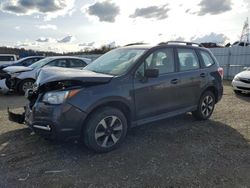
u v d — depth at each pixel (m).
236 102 8.29
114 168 3.57
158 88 4.66
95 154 4.01
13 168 3.54
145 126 5.41
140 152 4.10
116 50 5.33
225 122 5.86
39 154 3.98
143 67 4.50
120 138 4.21
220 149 4.27
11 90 9.83
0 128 5.16
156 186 3.14
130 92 4.24
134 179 3.29
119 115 4.15
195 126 5.48
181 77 5.13
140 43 5.48
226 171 3.54
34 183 3.18
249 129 5.36
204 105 5.87
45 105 3.77
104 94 3.92
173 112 5.08
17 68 9.98
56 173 3.43
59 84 3.80
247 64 16.27
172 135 4.89
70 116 3.68
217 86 6.05
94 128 3.89
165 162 3.77
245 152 4.17
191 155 4.02
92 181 3.24
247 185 3.20
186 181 3.26
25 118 4.28
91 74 4.05
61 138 3.71
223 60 17.75
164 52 4.97
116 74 4.33
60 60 10.51
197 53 5.75
